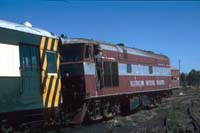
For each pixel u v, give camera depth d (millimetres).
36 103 15250
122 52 26641
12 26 14406
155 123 20703
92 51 21594
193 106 32594
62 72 20484
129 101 27438
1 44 13695
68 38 21141
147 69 31859
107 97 23781
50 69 16375
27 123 15039
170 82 39438
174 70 44375
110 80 23953
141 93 30422
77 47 20547
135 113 28141
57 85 16812
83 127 19406
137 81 29078
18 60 14445
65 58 20578
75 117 19906
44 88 15797
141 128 18234
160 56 36875
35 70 15406
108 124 20906
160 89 35250
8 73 13891
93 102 21734
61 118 18062
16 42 14445
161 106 34906
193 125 18672
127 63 27266
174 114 25016
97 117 22109
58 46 17156
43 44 16031
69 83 20500
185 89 82750
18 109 14219
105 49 23688
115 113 25266
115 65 25047
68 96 20438
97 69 22094
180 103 37344
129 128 18609
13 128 14523
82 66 20312
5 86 13672
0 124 13742
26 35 15055
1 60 13617
